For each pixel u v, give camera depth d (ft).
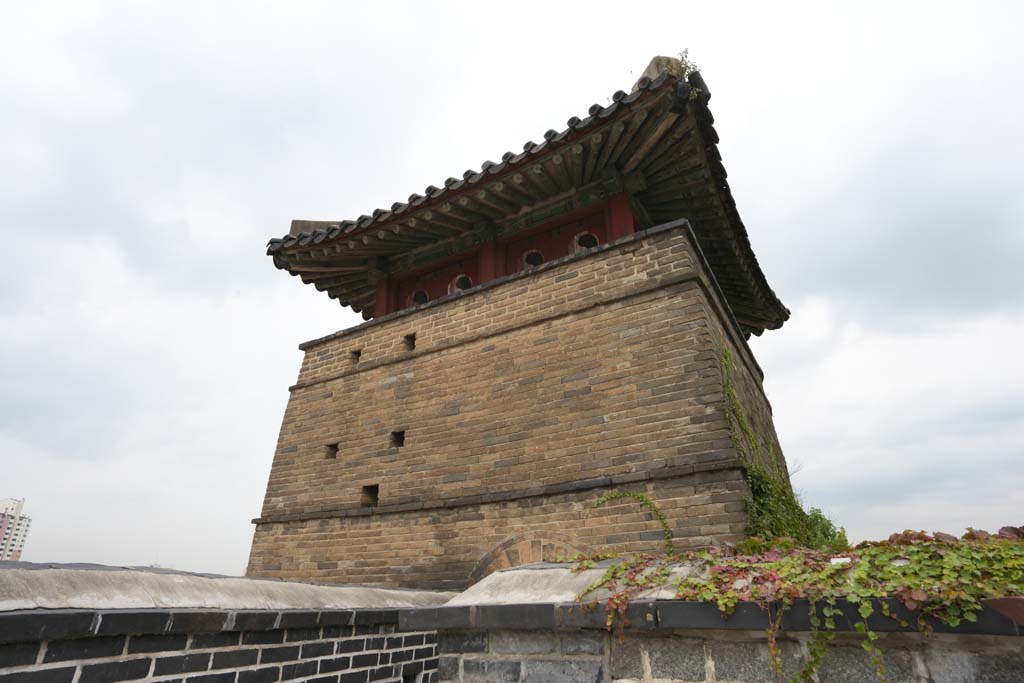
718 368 22.03
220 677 12.29
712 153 27.45
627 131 26.07
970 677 6.98
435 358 29.43
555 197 31.12
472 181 29.14
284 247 35.76
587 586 9.60
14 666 9.05
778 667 7.70
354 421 30.83
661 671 8.56
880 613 7.31
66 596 9.98
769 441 32.65
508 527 23.43
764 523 18.89
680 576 9.05
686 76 23.53
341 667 15.67
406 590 20.24
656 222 32.71
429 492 26.30
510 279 28.86
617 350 24.07
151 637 11.14
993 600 6.74
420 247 35.47
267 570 29.71
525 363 26.32
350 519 28.19
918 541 8.00
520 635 9.76
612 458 22.22
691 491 20.08
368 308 43.01
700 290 23.81
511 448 24.91
